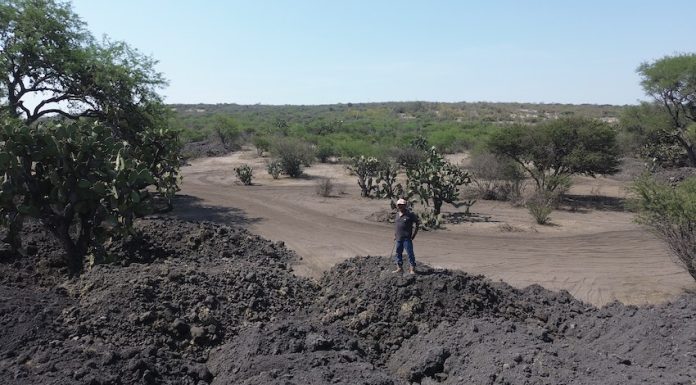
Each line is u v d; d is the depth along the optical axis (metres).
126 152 10.70
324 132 56.34
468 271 12.12
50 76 21.25
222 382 6.28
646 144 35.09
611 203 23.08
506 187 24.55
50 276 9.79
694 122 33.19
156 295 7.89
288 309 8.82
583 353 6.50
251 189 26.50
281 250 13.40
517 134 24.33
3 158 9.10
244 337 7.09
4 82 20.12
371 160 25.30
